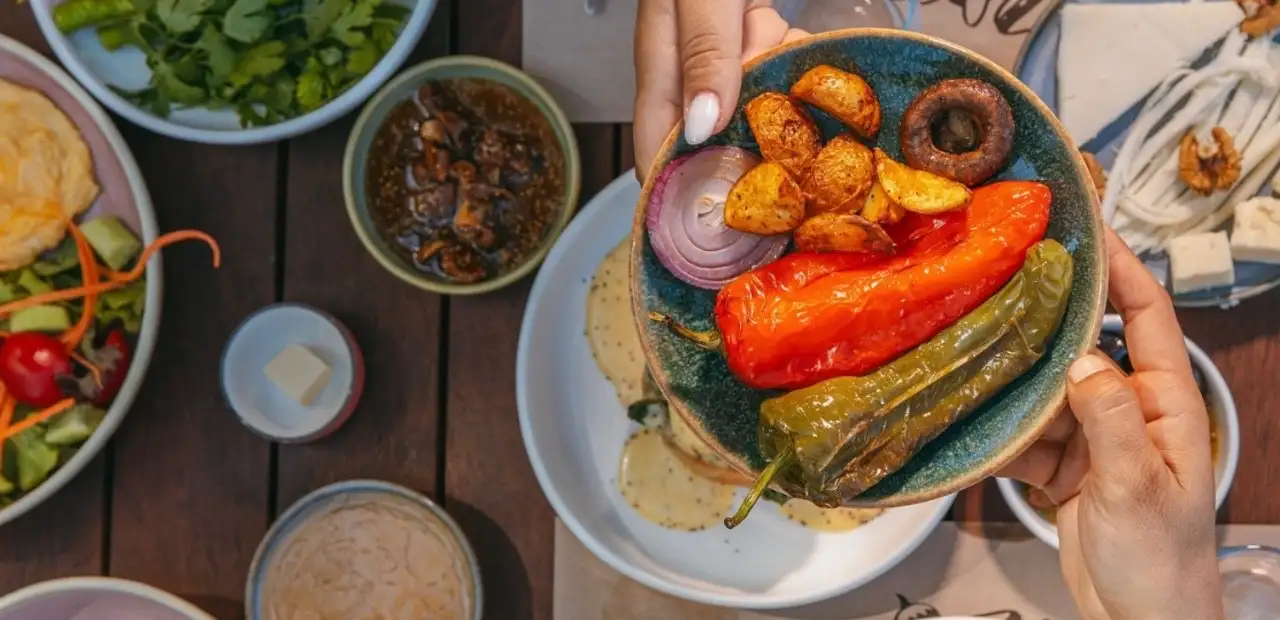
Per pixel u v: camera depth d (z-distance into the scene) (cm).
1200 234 83
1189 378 71
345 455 89
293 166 90
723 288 66
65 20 86
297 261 90
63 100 88
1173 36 83
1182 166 83
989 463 64
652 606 88
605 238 88
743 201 65
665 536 87
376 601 86
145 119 85
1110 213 84
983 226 64
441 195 86
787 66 66
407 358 89
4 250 86
